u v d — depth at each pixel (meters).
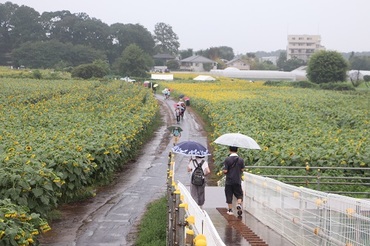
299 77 133.88
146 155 30.80
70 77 95.69
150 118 40.53
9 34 167.25
